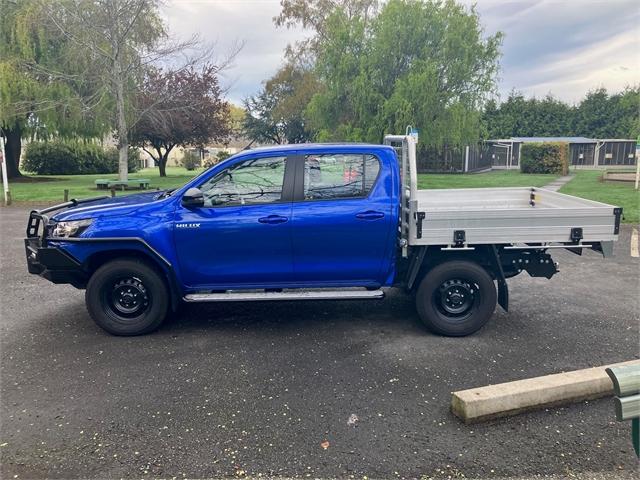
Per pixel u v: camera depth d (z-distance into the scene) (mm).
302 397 3998
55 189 22078
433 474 3062
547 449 3301
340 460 3205
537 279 7539
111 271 5211
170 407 3861
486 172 35250
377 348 4973
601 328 5492
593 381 3869
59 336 5332
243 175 5215
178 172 45531
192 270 5227
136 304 5324
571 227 5098
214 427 3586
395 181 5230
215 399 3977
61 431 3561
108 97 23328
